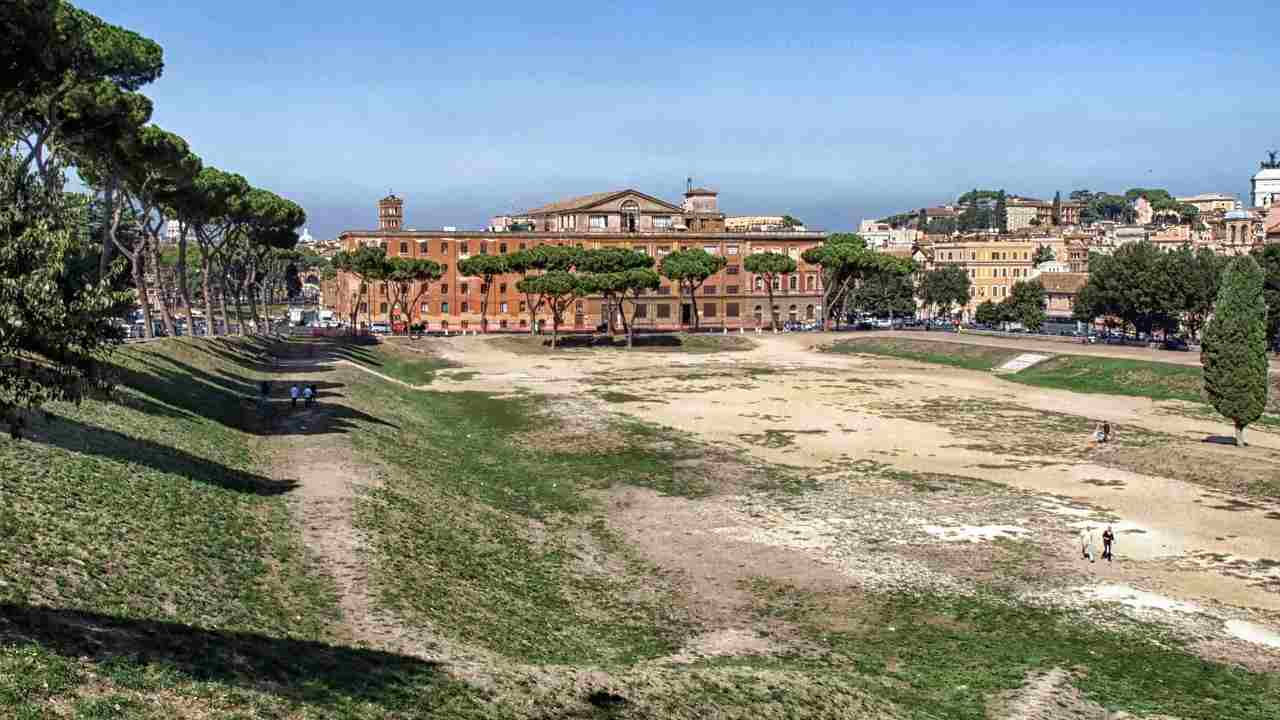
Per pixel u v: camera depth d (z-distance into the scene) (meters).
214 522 44.12
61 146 77.44
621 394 116.06
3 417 29.03
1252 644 41.50
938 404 109.44
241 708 26.09
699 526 58.94
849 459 79.12
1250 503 65.56
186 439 59.34
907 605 45.75
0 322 26.61
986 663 39.19
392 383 120.56
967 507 63.94
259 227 155.38
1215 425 95.19
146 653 28.28
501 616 40.62
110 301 29.72
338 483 55.75
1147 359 130.50
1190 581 49.62
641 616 43.69
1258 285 79.81
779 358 159.88
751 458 79.19
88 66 72.69
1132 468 76.00
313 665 30.72
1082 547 54.78
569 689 32.72
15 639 26.48
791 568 51.00
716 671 36.38
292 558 42.03
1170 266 158.38
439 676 31.77
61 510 38.53
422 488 59.59
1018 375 135.75
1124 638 41.88
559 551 52.41
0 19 48.47
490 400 110.94
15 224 28.84
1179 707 35.19
